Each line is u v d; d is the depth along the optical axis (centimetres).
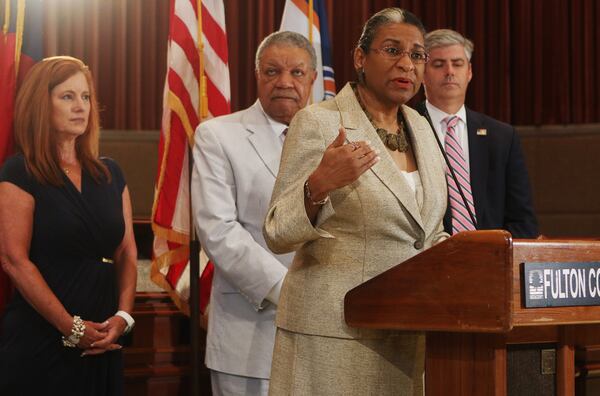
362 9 602
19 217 310
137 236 470
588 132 614
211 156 342
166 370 399
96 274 320
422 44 222
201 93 407
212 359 336
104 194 329
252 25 583
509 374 199
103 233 323
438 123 371
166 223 412
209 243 329
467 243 177
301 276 217
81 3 543
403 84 219
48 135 320
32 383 309
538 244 177
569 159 616
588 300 183
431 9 618
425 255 184
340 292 209
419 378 215
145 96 562
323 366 209
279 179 217
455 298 178
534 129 622
